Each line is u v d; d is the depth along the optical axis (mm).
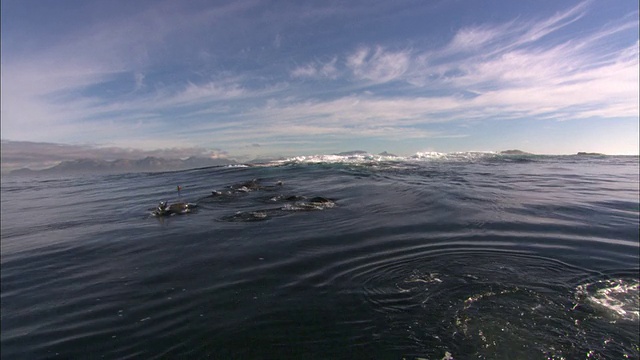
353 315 4680
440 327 4441
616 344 4164
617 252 7184
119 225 11227
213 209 12656
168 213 12414
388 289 5473
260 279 5902
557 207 11492
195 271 6426
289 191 16219
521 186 16406
